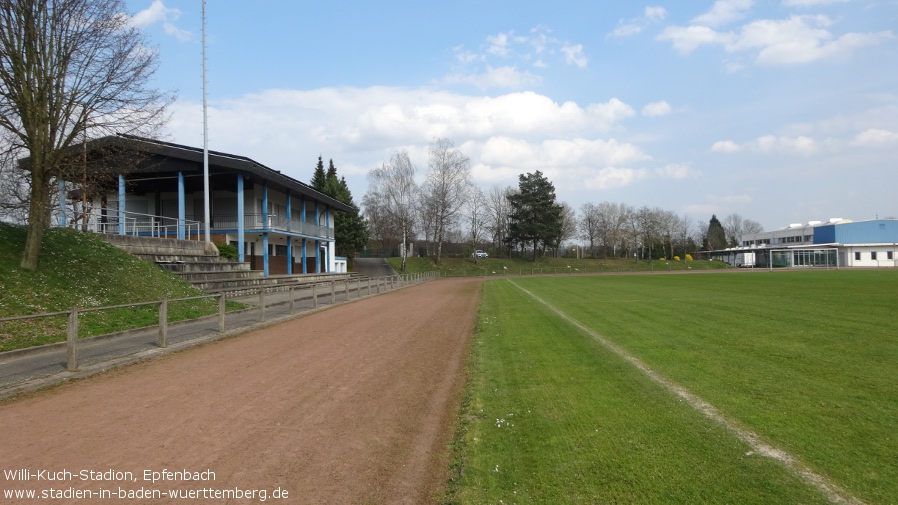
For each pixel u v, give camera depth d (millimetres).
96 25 14695
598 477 4207
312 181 76250
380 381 8070
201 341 11461
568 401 6379
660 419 5480
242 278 27406
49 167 14516
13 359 9281
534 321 14844
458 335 12930
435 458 4992
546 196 85250
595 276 54469
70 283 14508
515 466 4566
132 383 7871
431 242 93312
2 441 5395
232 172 33094
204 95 28750
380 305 21375
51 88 14281
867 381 6711
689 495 3814
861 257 78125
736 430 5043
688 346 9625
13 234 16094
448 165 73000
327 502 4074
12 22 13477
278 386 7730
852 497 3674
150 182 36062
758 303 17234
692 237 130375
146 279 17594
